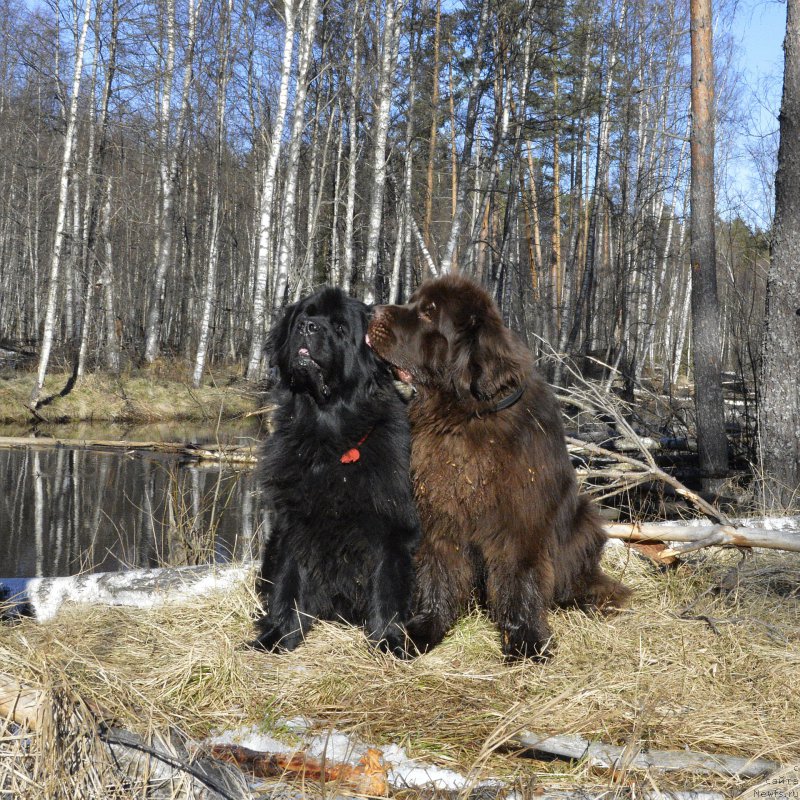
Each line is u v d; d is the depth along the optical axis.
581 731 1.51
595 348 14.91
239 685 1.67
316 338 1.96
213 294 12.80
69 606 2.22
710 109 5.28
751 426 6.12
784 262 4.11
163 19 12.09
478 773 1.38
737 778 1.38
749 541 2.43
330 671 1.78
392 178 12.55
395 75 10.95
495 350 1.87
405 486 2.02
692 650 1.90
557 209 15.80
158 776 1.34
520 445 1.90
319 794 1.32
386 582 2.01
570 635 2.02
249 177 16.55
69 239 12.17
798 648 1.96
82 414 10.28
